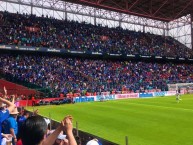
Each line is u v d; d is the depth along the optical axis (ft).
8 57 165.78
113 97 166.61
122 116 88.02
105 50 201.77
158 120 78.54
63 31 200.03
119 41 226.58
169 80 215.51
